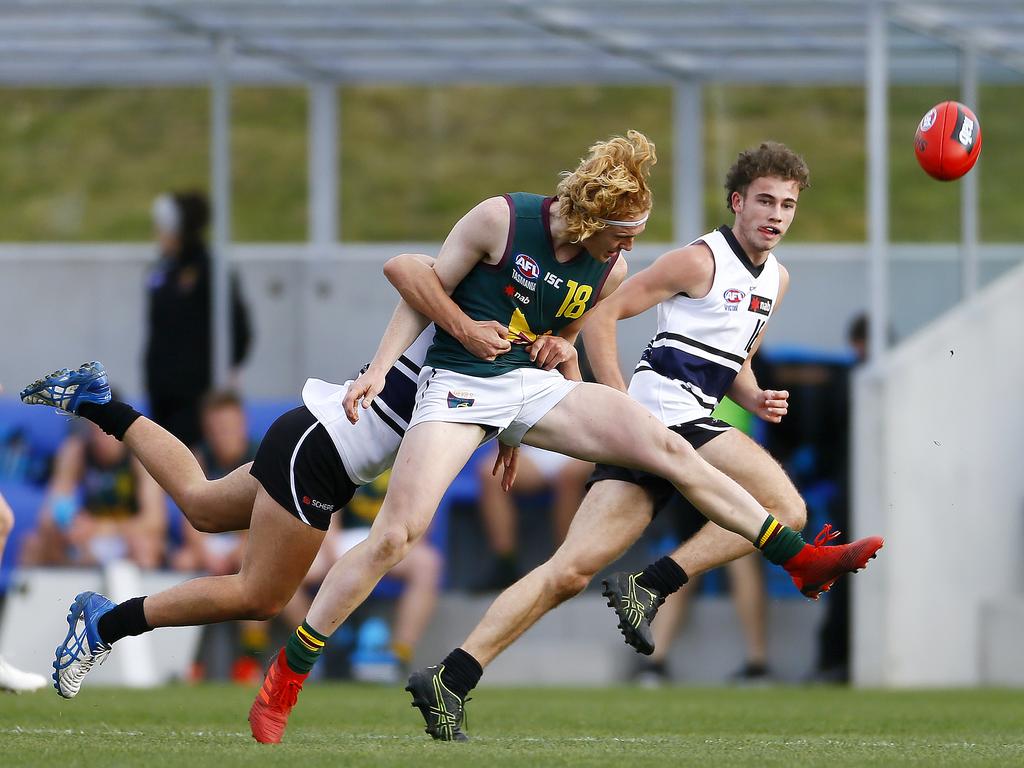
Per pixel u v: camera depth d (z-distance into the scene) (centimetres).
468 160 8262
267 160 8394
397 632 3816
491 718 2523
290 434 1830
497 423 1833
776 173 2122
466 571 4072
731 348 2167
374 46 4244
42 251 4691
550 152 8262
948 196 4019
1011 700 3147
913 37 3906
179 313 4191
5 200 8175
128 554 3838
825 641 3841
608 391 1856
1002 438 3969
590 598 3991
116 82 4641
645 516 2069
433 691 1925
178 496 1952
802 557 1858
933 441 3838
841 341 4516
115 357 4669
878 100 3750
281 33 4012
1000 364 3975
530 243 1800
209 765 1548
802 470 3912
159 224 4231
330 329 4609
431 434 1808
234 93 8900
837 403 3928
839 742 2061
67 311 4675
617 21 3872
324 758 1636
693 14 3744
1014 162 4181
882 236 3769
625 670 3953
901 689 3597
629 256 4538
